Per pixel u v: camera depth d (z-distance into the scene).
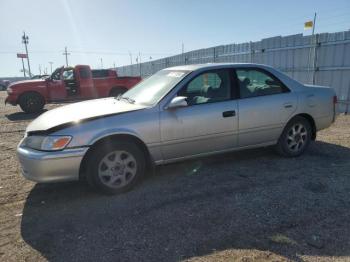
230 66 4.83
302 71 11.55
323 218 3.39
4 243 3.09
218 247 2.92
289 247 2.90
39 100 13.13
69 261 2.79
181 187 4.27
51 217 3.57
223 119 4.59
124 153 4.10
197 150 4.55
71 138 3.79
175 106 4.18
